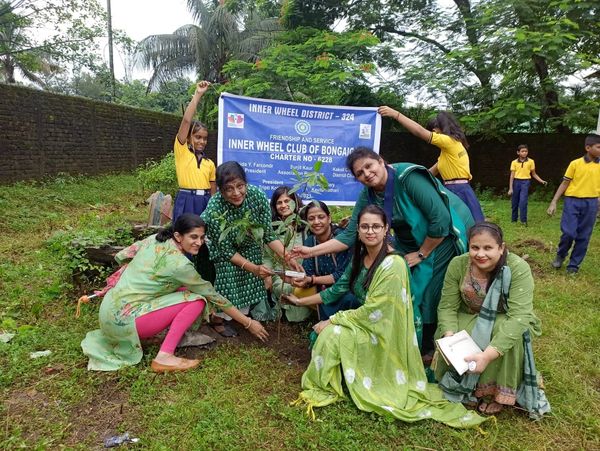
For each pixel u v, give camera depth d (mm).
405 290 2748
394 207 3041
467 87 12562
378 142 5324
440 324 2873
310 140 5188
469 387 2646
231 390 2812
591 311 4133
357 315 2791
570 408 2691
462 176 4320
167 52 17359
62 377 2920
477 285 2787
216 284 3652
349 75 9812
